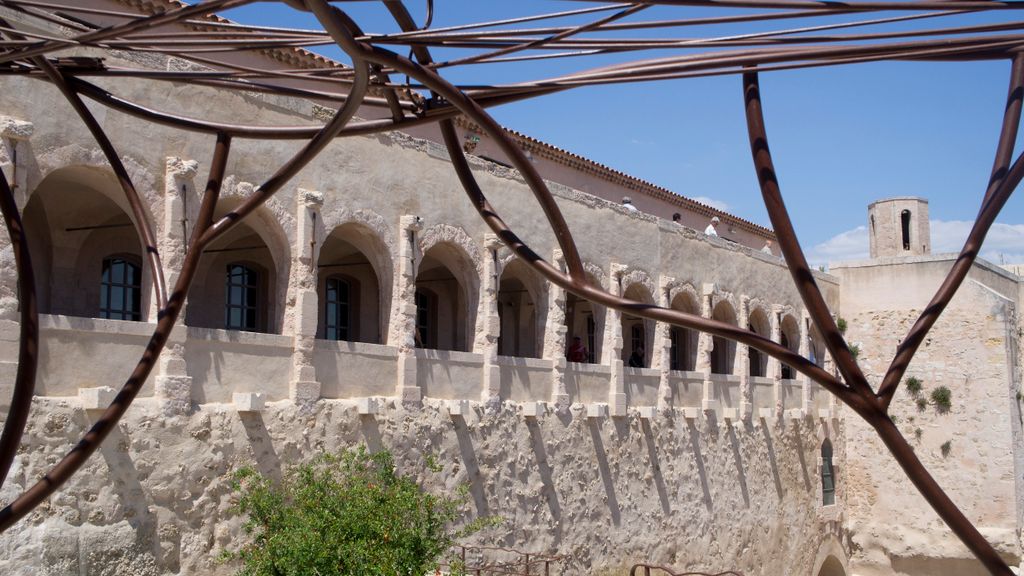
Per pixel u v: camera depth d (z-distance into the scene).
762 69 5.06
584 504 23.83
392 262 19.62
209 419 15.72
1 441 6.04
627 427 25.83
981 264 36.97
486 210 5.95
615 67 5.34
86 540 13.73
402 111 6.00
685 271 29.12
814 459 35.31
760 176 4.91
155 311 15.38
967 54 4.95
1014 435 34.12
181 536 15.09
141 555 14.47
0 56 5.68
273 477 16.61
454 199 21.33
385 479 16.16
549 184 23.97
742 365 31.39
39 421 13.41
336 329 24.47
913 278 36.31
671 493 27.19
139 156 15.29
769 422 32.75
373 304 25.17
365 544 13.85
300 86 22.03
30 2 6.12
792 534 33.19
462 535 16.94
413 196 20.28
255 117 17.42
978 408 34.59
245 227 20.61
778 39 5.11
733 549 29.73
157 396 15.09
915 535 35.34
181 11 4.87
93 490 13.95
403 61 4.98
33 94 13.87
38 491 5.85
